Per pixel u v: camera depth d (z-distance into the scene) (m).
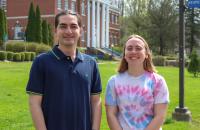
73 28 4.12
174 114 9.79
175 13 63.66
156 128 4.30
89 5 68.38
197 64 29.11
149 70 4.50
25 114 10.22
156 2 65.38
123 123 4.34
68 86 3.99
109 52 65.06
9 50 44.06
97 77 4.29
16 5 58.56
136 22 66.00
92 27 69.19
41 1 57.56
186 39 70.31
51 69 4.00
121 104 4.38
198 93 16.88
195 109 12.21
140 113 4.32
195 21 70.31
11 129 8.30
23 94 14.55
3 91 15.17
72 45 4.11
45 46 45.84
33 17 47.94
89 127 4.17
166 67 43.56
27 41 47.97
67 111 3.97
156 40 64.06
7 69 27.39
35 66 4.06
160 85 4.41
